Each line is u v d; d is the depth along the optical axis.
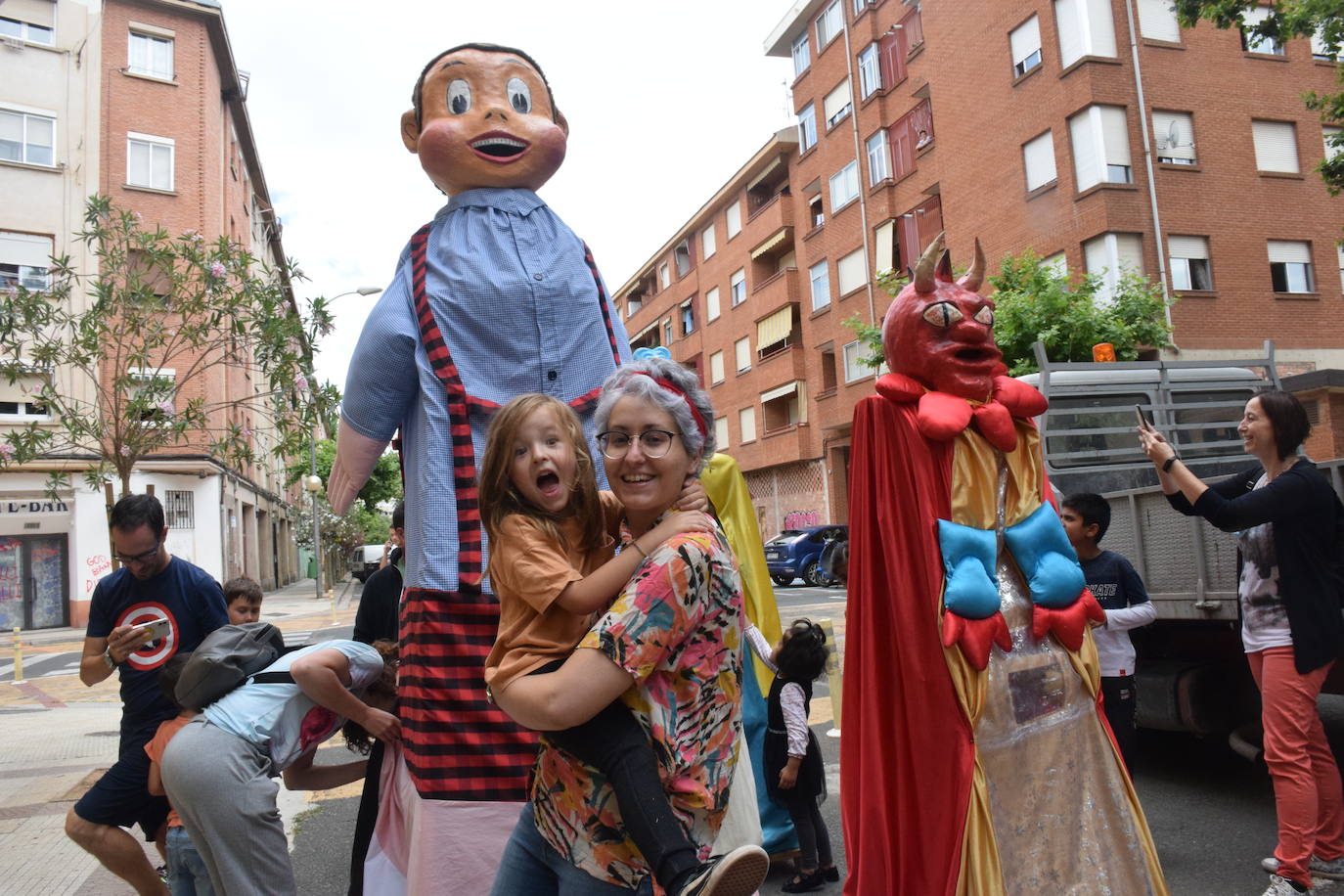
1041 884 2.79
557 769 2.02
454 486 3.22
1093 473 6.48
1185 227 18.75
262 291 8.20
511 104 3.76
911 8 24.56
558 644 1.97
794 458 30.50
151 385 7.78
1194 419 7.06
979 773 2.77
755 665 4.59
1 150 22.30
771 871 4.61
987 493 2.99
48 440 8.12
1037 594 2.96
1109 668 4.46
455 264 3.48
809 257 29.94
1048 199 19.72
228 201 27.56
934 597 2.84
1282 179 19.55
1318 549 3.78
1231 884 4.06
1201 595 5.02
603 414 2.10
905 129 24.94
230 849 3.08
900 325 3.05
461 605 3.08
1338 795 3.93
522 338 3.44
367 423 3.46
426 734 2.99
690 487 2.16
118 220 8.72
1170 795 5.39
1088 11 18.84
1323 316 19.52
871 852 2.98
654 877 1.79
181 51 24.81
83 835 3.67
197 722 3.22
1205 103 19.22
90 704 11.06
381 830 3.34
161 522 4.11
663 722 1.90
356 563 41.00
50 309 7.96
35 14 22.97
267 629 3.54
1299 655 3.72
